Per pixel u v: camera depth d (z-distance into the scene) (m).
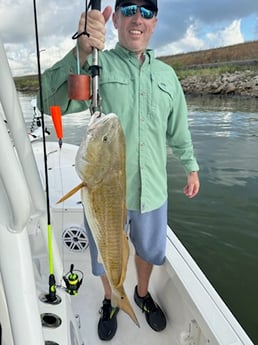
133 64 1.59
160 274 2.10
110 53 1.62
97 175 1.04
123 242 1.12
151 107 1.62
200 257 4.18
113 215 1.08
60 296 1.28
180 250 2.05
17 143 0.93
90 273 2.37
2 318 1.00
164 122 1.71
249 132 10.38
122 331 1.94
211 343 1.41
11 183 0.73
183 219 5.08
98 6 1.12
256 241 4.47
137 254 1.95
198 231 4.76
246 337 1.39
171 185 6.29
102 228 1.07
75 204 2.39
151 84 1.61
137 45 1.54
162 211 1.83
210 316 1.50
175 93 1.73
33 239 1.22
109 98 1.59
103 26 1.12
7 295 0.79
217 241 4.50
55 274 1.33
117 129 1.08
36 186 1.00
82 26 1.12
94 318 2.03
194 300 1.60
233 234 4.66
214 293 1.65
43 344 0.81
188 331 1.73
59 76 1.37
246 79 20.59
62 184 2.76
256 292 3.52
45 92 1.39
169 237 2.21
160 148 1.72
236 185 6.27
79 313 2.07
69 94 1.14
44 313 1.20
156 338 1.91
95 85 1.12
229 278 3.78
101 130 1.04
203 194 5.92
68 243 2.39
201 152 8.34
